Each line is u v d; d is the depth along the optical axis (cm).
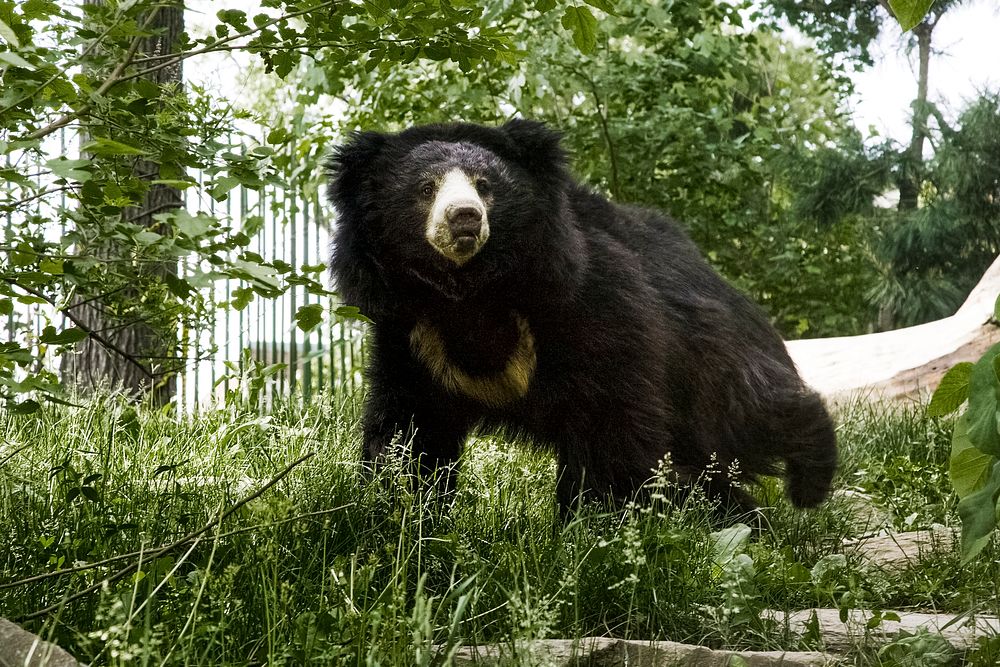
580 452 884
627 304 886
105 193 587
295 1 631
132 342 1541
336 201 940
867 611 717
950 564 806
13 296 561
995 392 497
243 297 558
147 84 601
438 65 2044
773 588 748
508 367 909
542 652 566
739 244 3084
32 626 564
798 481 1095
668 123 2238
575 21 645
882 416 1564
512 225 884
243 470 974
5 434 1031
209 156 595
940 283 3388
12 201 592
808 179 3425
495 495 883
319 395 1346
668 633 672
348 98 2245
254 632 570
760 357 1101
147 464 948
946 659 581
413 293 912
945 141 3309
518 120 953
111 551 665
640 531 737
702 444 1000
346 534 742
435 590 700
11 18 522
